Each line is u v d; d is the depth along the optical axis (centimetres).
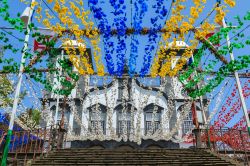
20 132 1348
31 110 2280
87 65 1449
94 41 1316
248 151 1489
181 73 1844
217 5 1261
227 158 1173
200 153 1238
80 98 2584
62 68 1664
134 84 2711
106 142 2425
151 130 2508
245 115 1343
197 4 1196
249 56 1319
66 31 1361
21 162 1176
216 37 1379
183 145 2442
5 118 1930
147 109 2658
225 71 1440
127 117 2628
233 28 1312
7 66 1258
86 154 1198
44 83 1428
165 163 1088
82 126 2417
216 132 1538
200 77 1716
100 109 2652
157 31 1316
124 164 1066
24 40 1231
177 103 2656
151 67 1509
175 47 1467
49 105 2584
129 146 2420
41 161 1100
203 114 1761
